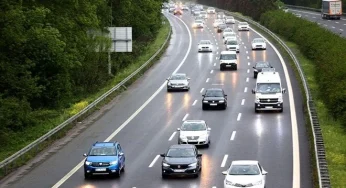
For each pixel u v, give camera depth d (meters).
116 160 67.44
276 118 97.69
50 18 112.56
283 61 159.38
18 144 84.88
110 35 140.00
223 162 72.75
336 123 89.94
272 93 102.56
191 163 66.19
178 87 125.19
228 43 185.12
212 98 106.69
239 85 131.00
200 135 80.69
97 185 64.31
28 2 108.44
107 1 157.62
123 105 111.56
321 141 74.81
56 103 111.38
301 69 131.25
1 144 84.44
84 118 100.69
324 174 60.44
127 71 144.62
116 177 67.62
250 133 88.00
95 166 66.62
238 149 79.06
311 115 89.19
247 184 58.06
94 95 120.69
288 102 109.81
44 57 105.38
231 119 98.38
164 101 114.94
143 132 90.38
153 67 158.62
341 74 100.25
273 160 72.88
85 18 120.19
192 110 106.44
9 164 71.69
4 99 94.56
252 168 60.22
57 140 86.44
